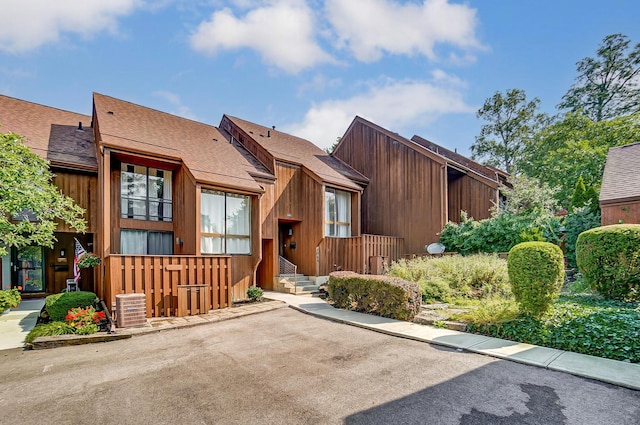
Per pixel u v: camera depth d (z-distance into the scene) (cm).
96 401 404
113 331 713
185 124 1562
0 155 815
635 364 485
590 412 361
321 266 1455
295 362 534
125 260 834
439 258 1198
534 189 1412
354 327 764
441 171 1580
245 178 1245
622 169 1237
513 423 340
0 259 1076
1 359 568
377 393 415
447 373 476
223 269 981
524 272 648
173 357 569
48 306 822
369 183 1861
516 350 561
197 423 351
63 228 1088
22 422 358
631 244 721
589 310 636
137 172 1182
